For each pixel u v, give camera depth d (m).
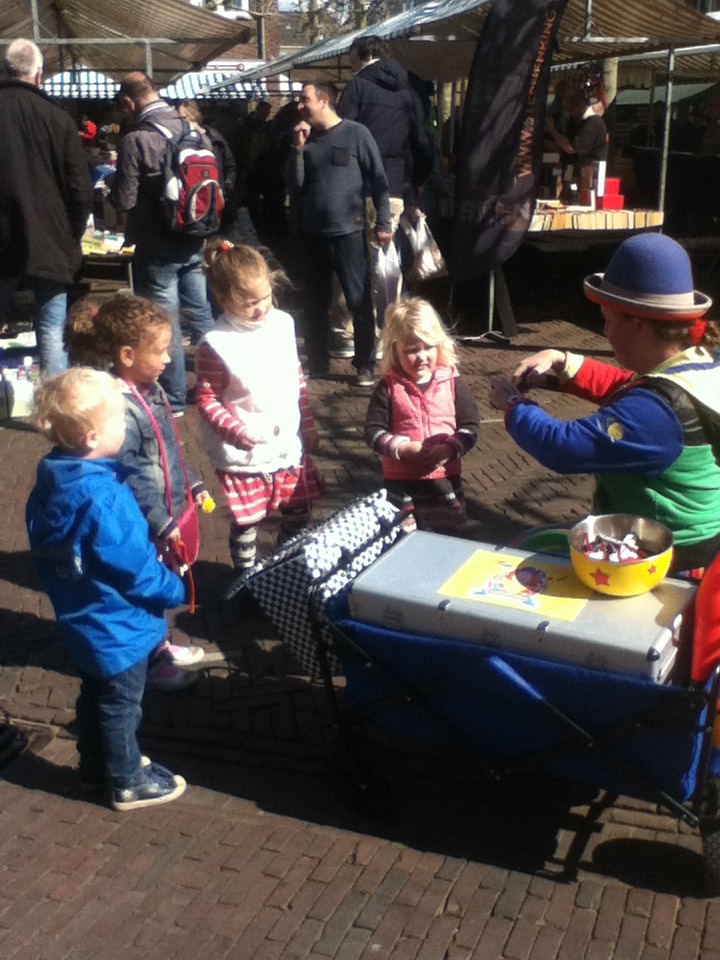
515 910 2.91
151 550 3.15
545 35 8.00
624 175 12.76
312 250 7.69
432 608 2.93
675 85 18.12
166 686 4.02
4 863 3.14
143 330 3.63
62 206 6.79
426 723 3.09
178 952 2.79
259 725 3.80
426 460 3.95
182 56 15.66
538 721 2.91
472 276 8.70
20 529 5.50
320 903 2.95
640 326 2.93
